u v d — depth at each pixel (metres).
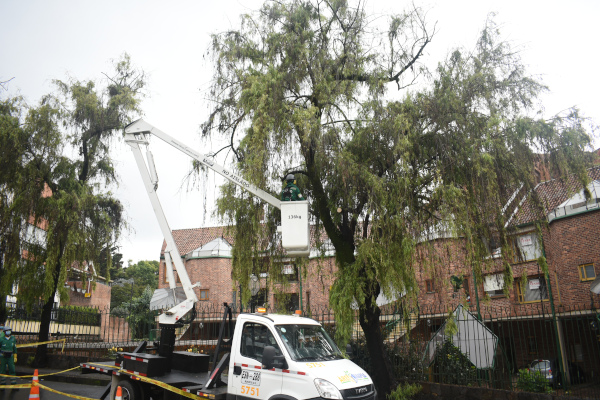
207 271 35.16
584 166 10.56
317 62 11.49
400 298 10.51
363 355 13.27
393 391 11.30
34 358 16.97
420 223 10.79
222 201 12.21
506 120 10.63
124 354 9.52
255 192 9.82
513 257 11.11
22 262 16.00
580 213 19.53
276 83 10.72
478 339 13.38
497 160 10.62
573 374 18.14
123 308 36.09
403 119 10.60
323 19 11.84
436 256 10.38
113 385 9.36
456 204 9.98
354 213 11.70
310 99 11.57
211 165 10.05
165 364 9.37
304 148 11.02
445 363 12.91
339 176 11.21
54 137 16.16
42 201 15.77
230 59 11.91
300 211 9.13
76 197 15.91
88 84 17.45
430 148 11.20
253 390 7.60
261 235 12.61
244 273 12.20
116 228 18.50
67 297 15.63
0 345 13.46
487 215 10.52
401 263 10.18
